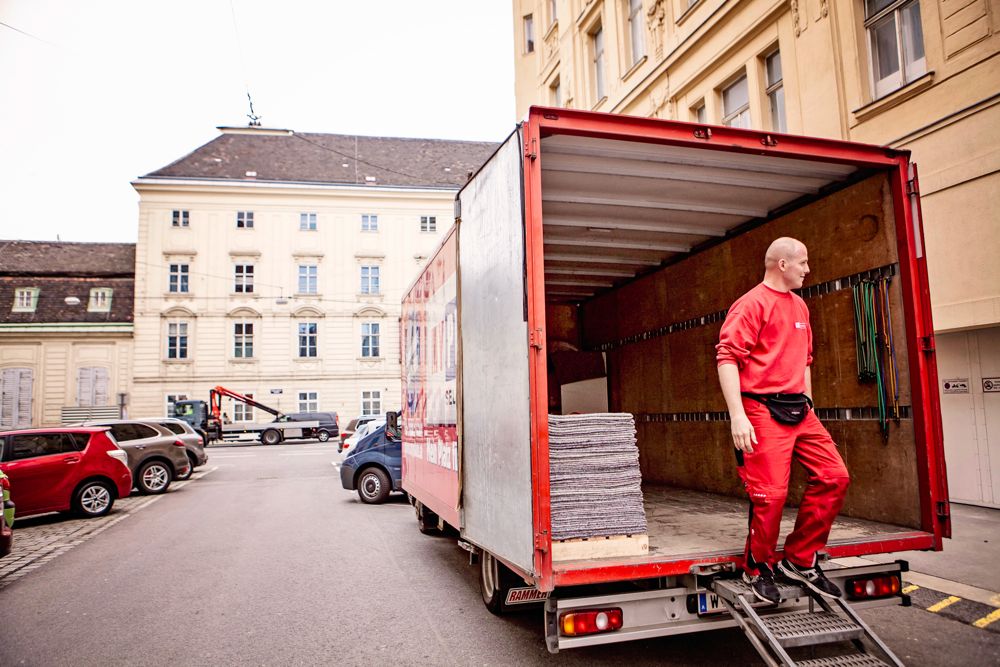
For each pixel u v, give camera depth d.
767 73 11.51
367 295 42.50
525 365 3.52
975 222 7.55
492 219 4.16
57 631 5.33
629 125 3.78
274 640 4.99
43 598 6.38
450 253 5.48
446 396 5.68
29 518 11.77
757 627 3.29
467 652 4.62
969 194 7.62
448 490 5.56
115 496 11.86
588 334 9.02
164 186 40.84
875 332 4.59
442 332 5.85
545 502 3.42
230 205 41.69
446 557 7.85
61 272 43.31
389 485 12.62
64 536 9.84
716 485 6.47
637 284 7.80
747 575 3.67
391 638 4.96
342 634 5.09
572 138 3.83
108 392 40.16
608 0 16.38
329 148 47.28
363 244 42.94
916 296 4.28
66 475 11.25
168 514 11.80
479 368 4.46
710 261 6.44
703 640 4.79
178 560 7.96
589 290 8.49
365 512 11.53
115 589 6.65
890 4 8.85
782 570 3.70
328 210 42.69
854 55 9.28
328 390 41.56
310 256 42.16
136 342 40.19
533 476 3.42
